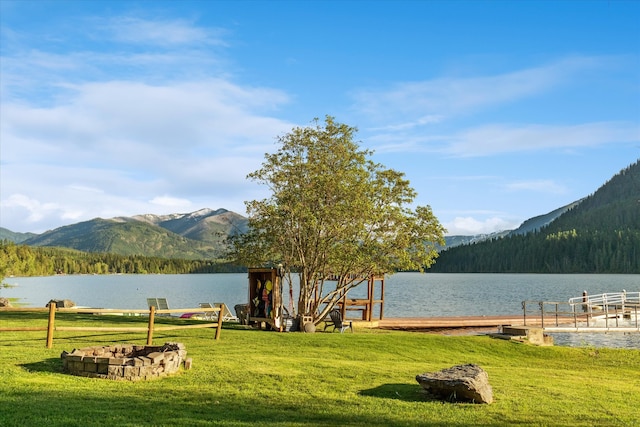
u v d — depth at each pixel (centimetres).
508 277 17275
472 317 3484
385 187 2509
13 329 1381
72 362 1153
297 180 2514
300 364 1420
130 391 1038
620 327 3064
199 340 1800
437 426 935
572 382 1443
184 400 1004
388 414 995
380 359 1694
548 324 3141
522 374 1538
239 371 1284
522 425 967
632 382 1537
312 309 2533
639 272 18162
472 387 1095
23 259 17850
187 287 11631
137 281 16750
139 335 1853
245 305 2633
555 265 19838
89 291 10050
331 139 2541
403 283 12631
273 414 952
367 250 2409
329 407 1021
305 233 2494
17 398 923
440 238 2498
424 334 2295
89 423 812
